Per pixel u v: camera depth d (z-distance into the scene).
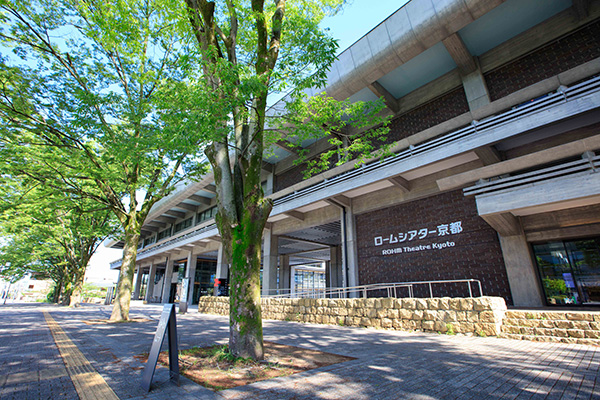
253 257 5.51
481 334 7.77
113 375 4.32
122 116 11.27
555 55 11.88
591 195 8.38
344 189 15.48
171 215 37.91
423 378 4.07
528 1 11.59
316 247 29.31
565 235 10.62
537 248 11.50
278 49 6.61
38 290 86.69
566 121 10.69
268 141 8.55
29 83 9.41
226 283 24.97
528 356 5.42
